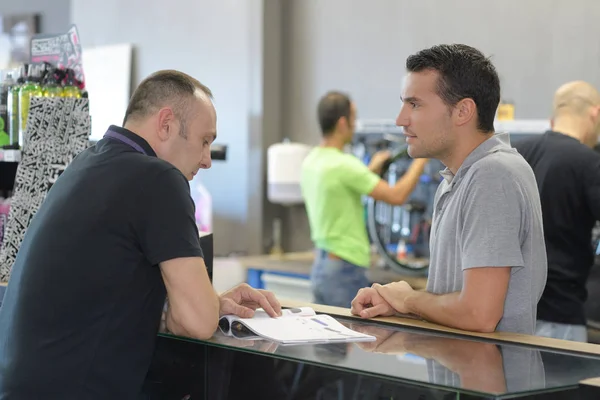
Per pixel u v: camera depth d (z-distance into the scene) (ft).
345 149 20.84
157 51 24.73
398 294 8.40
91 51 25.85
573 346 7.08
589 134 12.86
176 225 7.06
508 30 19.29
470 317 7.62
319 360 6.35
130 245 7.07
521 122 16.79
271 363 6.59
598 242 14.70
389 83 21.40
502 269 7.60
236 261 20.74
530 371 6.14
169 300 7.22
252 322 7.70
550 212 11.93
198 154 7.89
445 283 8.21
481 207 7.68
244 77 22.80
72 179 7.36
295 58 23.31
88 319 7.00
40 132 9.93
